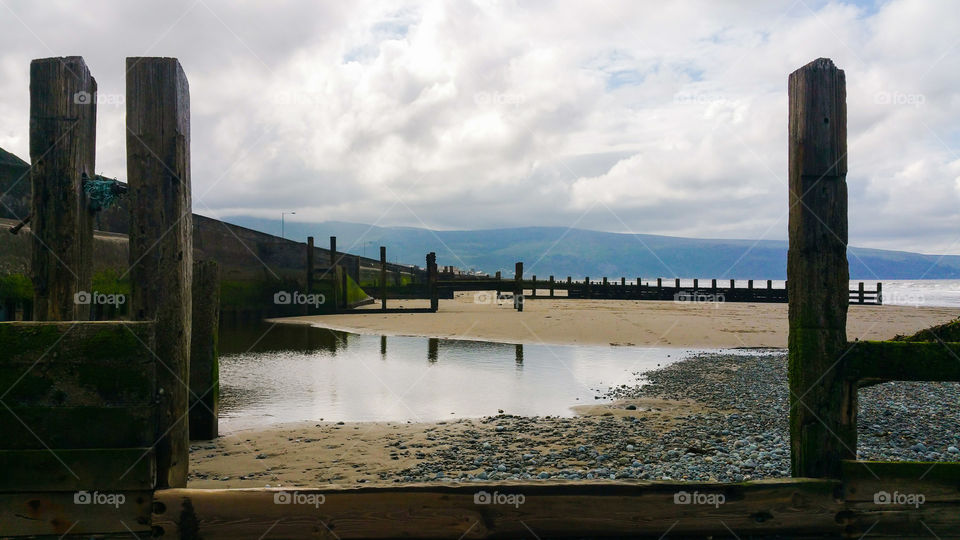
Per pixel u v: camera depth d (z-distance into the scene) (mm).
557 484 3701
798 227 3889
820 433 3836
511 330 20906
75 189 4480
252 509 3613
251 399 9984
